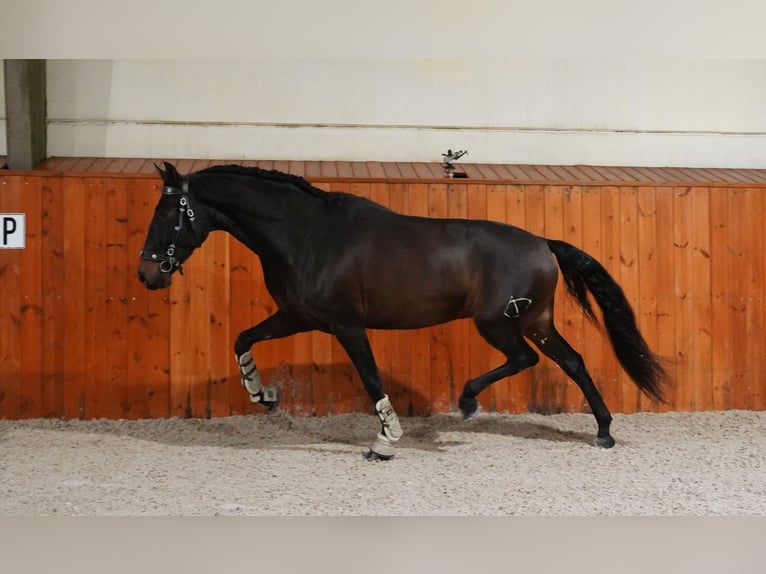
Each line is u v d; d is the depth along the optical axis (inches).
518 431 206.1
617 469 173.0
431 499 152.9
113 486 159.3
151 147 240.8
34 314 213.9
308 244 175.8
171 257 176.1
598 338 224.1
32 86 222.5
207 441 195.9
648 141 249.4
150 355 216.5
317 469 171.6
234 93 241.9
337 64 243.6
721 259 225.8
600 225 223.6
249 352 188.5
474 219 200.2
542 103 247.4
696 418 218.2
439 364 221.3
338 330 177.5
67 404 214.7
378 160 246.1
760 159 249.0
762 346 226.4
